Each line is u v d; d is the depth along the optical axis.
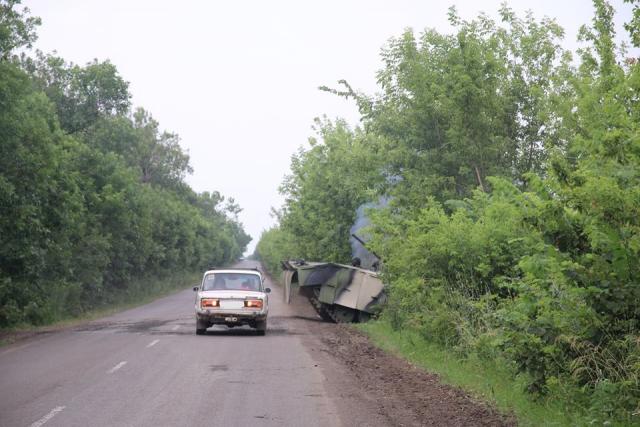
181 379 12.27
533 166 19.89
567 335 8.97
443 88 19.61
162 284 62.31
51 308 30.22
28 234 25.11
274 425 8.65
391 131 21.47
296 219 41.50
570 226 8.89
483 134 19.92
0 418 8.91
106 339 19.75
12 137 23.08
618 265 8.45
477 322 14.59
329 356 15.98
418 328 16.91
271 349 17.23
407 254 17.09
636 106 9.36
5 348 17.92
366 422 8.84
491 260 15.34
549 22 20.19
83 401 10.12
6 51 23.58
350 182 23.25
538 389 9.45
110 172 42.56
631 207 8.26
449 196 19.92
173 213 70.62
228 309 20.84
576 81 15.23
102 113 52.44
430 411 9.56
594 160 9.18
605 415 8.12
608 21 13.98
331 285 26.36
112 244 42.53
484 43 20.22
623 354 8.59
